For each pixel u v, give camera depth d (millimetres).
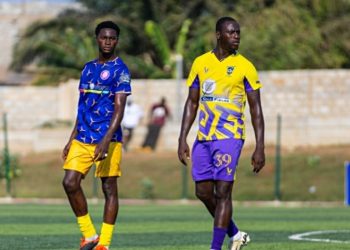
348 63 113125
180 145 24906
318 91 90312
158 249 30156
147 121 91875
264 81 91062
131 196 76938
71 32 113312
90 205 64438
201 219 47656
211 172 24578
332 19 113812
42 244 31516
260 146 24344
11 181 80938
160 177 79625
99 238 25547
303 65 107938
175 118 91250
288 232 38250
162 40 109188
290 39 107250
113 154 25141
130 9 116562
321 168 78500
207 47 106250
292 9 110312
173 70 108250
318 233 37500
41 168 83312
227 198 24219
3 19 155875
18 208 59406
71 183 25016
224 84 24297
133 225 42531
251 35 105375
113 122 24812
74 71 114312
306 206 68188
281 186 75938
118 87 24969
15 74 141625
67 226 40875
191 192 76562
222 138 24219
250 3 112938
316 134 85375
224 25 24375
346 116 89688
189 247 30891
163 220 46688
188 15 114938
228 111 24266
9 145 89188
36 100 98812
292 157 80750
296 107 90625
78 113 25344
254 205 70312
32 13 158250
